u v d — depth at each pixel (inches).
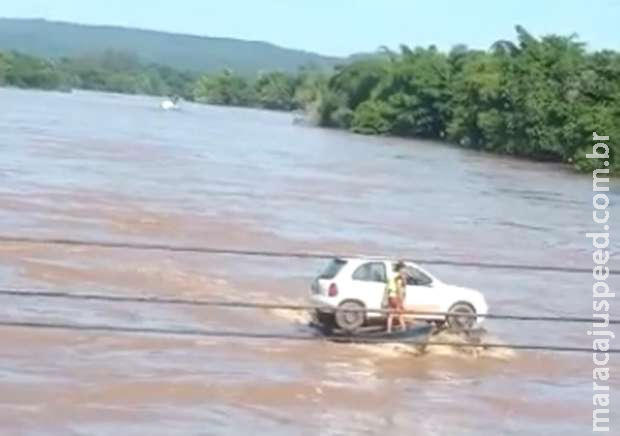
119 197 2632.9
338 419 1136.2
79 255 1833.2
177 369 1243.8
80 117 6609.3
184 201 2677.2
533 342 1492.4
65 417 1069.8
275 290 1696.6
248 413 1129.4
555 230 2711.6
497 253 2268.7
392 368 1323.8
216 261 1900.8
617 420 1202.6
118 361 1258.0
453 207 3085.6
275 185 3284.9
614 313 1726.1
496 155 5802.2
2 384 1145.4
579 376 1364.4
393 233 2447.1
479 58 6747.1
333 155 4931.1
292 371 1272.1
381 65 7701.8
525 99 5605.3
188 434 1051.9
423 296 1417.3
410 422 1146.7
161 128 6250.0
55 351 1278.3
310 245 2165.4
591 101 5265.8
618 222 2950.3
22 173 2942.9
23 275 1648.6
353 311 571.5
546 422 1184.2
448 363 1366.9
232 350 1338.6
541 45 5910.4
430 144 6555.1
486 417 1184.8
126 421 1074.1
